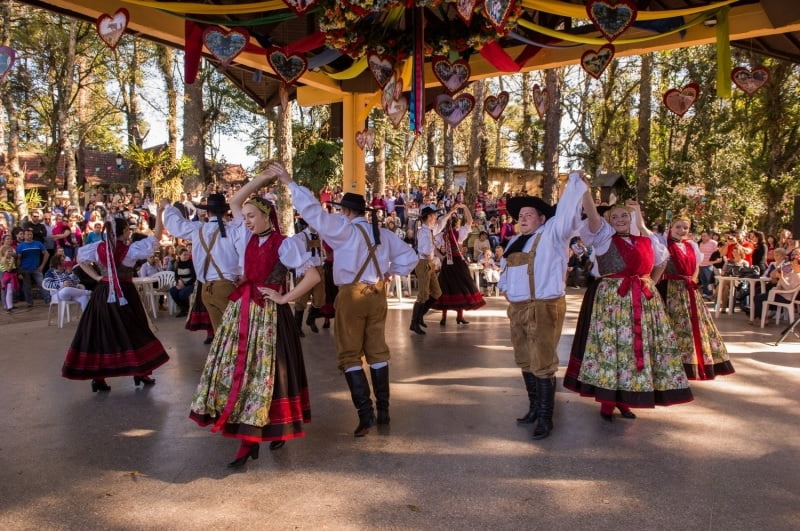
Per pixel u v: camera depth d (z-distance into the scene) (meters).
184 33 6.02
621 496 3.05
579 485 3.18
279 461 3.50
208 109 26.72
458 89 6.39
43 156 30.36
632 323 4.04
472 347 6.55
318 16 5.51
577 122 26.81
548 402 3.88
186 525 2.78
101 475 3.32
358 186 8.90
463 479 3.25
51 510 2.92
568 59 7.26
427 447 3.70
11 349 6.55
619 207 4.20
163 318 8.62
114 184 25.67
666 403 4.11
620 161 26.83
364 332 4.05
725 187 16.84
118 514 2.88
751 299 8.46
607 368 4.06
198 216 9.73
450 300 7.69
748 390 4.96
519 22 5.97
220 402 3.36
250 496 3.06
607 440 3.82
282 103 7.95
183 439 3.86
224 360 3.38
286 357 3.45
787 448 3.70
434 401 4.63
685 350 4.82
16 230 11.08
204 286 4.65
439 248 7.73
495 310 9.33
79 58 22.25
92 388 4.95
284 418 3.38
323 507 2.94
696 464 3.45
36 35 21.44
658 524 2.78
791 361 6.00
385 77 6.08
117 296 4.74
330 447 3.71
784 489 3.14
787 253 8.66
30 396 4.78
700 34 6.50
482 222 14.99
